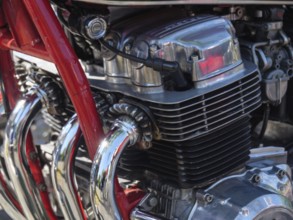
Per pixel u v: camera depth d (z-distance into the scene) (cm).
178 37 154
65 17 168
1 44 172
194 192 168
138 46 156
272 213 167
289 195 185
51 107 181
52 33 145
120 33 161
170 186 169
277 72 186
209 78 155
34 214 181
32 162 182
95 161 149
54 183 163
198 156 160
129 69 159
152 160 170
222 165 168
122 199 156
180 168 162
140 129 154
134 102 155
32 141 183
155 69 150
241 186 171
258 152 188
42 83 182
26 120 175
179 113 149
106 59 162
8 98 190
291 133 221
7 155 174
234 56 161
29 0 144
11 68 190
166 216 171
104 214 150
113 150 148
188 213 167
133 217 158
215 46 156
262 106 210
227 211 163
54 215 187
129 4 147
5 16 163
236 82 159
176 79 153
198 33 157
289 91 210
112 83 163
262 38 184
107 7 159
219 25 161
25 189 177
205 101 153
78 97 149
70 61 147
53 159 161
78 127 158
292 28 201
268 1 173
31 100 177
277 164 188
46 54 157
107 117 161
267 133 221
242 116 162
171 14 170
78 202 165
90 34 150
